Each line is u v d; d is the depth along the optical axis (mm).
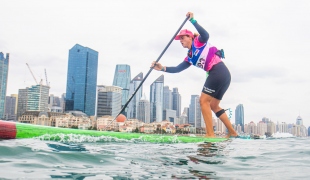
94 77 193625
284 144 6297
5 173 2604
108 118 123500
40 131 5094
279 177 2838
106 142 5504
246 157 4117
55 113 130125
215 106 7461
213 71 6910
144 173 2867
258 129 130250
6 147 3785
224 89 7129
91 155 3723
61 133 5262
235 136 7672
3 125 4652
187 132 129500
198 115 184000
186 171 3029
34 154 3527
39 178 2490
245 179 2734
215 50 6965
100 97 168125
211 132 7043
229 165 3457
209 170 3131
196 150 4676
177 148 4891
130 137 5977
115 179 2582
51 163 3154
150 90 190500
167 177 2723
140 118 178000
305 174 2994
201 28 6602
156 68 7422
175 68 7512
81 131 5574
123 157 3744
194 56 6984
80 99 185500
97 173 2793
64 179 2494
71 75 188625
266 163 3662
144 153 4156
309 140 8078
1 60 182750
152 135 6254
